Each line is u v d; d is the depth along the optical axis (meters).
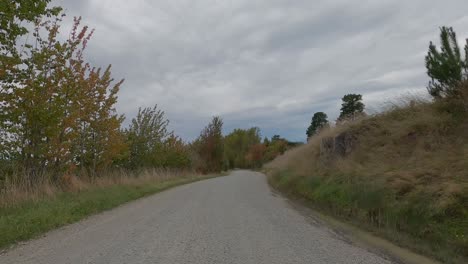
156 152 30.92
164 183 24.38
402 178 10.24
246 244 7.20
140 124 28.23
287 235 8.16
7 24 10.88
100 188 16.78
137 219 10.17
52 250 6.69
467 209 7.58
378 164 13.04
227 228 8.80
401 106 16.20
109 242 7.27
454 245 6.90
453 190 8.15
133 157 27.47
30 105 12.90
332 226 9.54
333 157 17.81
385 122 16.11
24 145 13.48
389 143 14.23
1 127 12.59
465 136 11.13
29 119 12.97
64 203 11.65
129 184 19.95
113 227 8.95
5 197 11.12
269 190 21.16
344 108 32.44
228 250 6.69
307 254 6.52
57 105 13.49
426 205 8.32
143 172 26.86
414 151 12.22
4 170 13.30
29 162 13.93
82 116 17.38
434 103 13.75
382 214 9.38
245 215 10.95
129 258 6.10
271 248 6.91
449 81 12.31
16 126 13.06
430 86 13.13
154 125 30.61
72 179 15.77
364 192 10.61
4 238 7.30
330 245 7.28
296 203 14.83
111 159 20.88
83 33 15.28
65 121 14.62
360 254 6.62
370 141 15.48
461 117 12.01
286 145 84.06
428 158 11.18
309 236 8.12
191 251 6.57
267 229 8.81
